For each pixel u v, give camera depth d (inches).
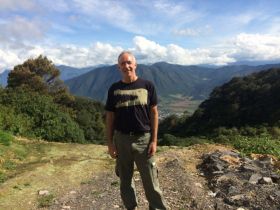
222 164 184.9
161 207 108.7
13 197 160.1
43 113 350.3
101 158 241.1
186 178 166.9
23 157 237.9
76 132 358.9
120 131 105.8
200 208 130.7
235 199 134.0
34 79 946.7
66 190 170.1
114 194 156.4
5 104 355.9
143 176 106.7
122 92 104.6
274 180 157.5
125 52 105.3
